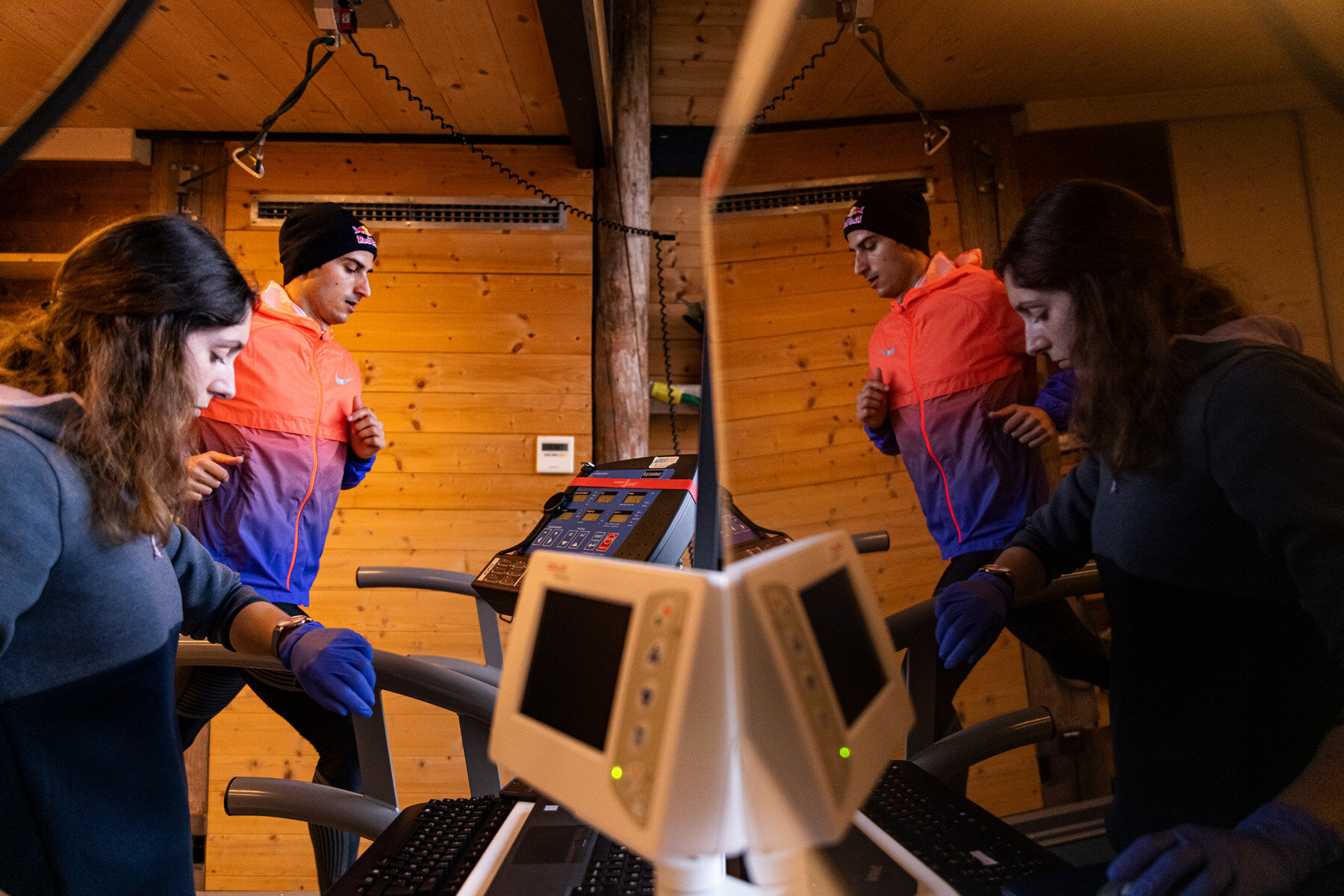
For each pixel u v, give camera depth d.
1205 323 0.45
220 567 1.26
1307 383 0.40
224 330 1.09
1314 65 0.39
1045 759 0.63
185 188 2.91
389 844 0.76
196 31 2.25
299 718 1.86
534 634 0.47
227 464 2.12
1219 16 0.42
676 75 3.06
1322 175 0.39
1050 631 0.66
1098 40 0.49
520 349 2.94
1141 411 0.48
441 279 2.94
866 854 0.56
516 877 0.67
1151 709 0.49
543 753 0.43
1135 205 0.48
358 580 1.93
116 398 0.99
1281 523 0.41
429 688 1.18
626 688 0.38
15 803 0.94
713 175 0.43
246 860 2.70
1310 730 0.41
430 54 2.37
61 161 2.93
